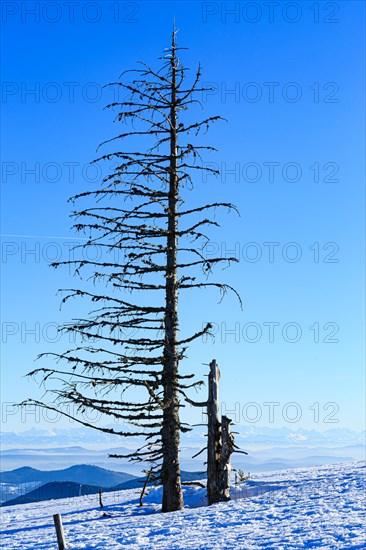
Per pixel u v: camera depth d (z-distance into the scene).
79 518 23.48
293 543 12.74
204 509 20.91
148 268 23.42
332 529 13.88
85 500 35.25
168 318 23.48
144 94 24.55
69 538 17.80
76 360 22.88
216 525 16.80
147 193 23.84
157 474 23.36
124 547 14.92
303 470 33.50
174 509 22.89
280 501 20.28
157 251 23.42
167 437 23.20
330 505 18.00
